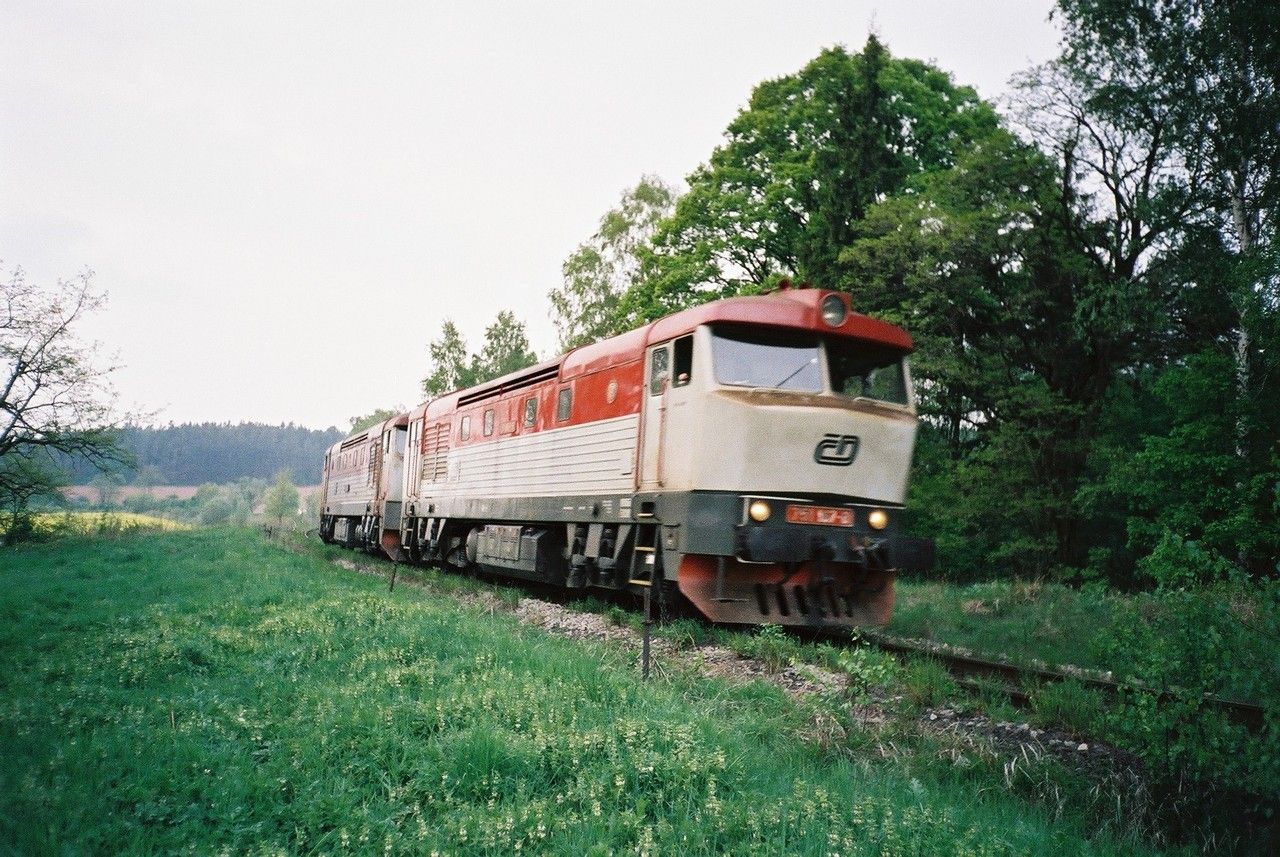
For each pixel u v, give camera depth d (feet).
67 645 28.53
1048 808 17.79
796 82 92.53
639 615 36.22
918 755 19.89
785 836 13.66
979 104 90.33
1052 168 67.05
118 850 12.80
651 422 35.55
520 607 41.50
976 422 74.95
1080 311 61.67
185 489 609.42
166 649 26.55
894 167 81.71
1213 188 60.70
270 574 53.52
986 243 66.90
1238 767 17.38
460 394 61.21
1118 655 20.13
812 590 32.63
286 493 354.95
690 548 31.83
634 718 18.58
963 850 13.33
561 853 12.96
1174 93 58.49
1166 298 63.67
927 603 44.50
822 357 33.60
